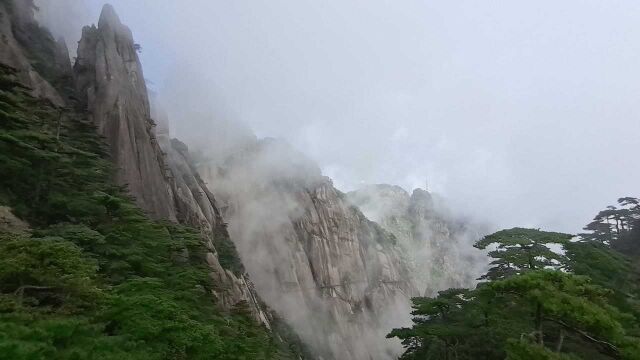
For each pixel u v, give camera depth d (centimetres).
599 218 7206
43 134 3100
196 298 2845
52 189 3200
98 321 1641
